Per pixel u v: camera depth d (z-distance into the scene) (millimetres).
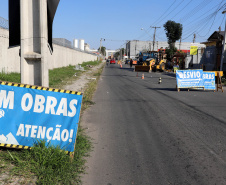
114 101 10656
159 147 5066
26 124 4168
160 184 3557
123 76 27625
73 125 4180
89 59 75438
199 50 37531
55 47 30359
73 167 3844
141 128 6477
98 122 7016
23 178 3418
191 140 5531
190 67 39250
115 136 5758
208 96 12766
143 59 40719
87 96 11367
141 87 16688
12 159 3889
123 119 7438
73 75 23484
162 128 6496
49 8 5180
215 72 15398
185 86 14969
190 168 4094
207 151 4867
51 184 3279
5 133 4145
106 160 4355
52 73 22516
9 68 16172
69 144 4145
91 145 5074
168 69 38750
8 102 4148
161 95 12812
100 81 20719
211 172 3955
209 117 7801
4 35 15320
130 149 4926
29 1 4992
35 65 5172
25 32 5027
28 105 4172
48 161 3705
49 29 5301
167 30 59938
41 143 4082
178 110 8875
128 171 3947
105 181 3602
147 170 3998
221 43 31500
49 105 4172
